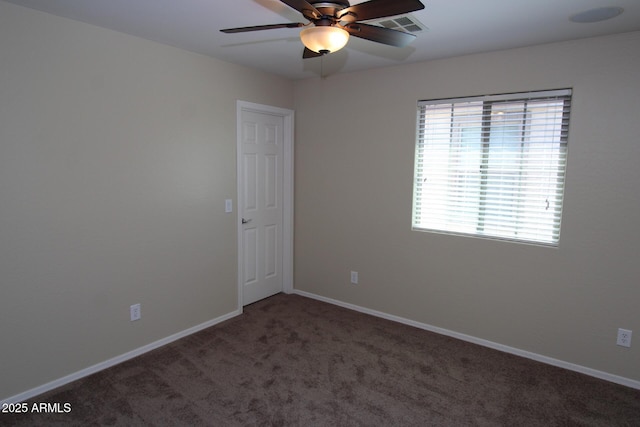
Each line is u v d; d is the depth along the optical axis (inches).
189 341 120.6
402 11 60.8
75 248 95.9
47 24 86.6
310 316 142.4
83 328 99.0
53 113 89.3
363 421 83.7
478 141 119.4
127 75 102.4
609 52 95.7
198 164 123.1
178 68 114.4
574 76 100.4
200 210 125.5
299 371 103.7
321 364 107.5
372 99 136.5
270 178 156.3
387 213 137.4
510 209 115.6
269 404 89.0
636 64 92.8
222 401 89.9
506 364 109.3
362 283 146.5
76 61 92.2
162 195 114.0
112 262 103.7
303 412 86.4
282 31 97.4
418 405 89.7
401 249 135.4
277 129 156.8
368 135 138.9
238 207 138.3
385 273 140.1
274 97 148.6
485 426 82.8
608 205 98.8
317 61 126.0
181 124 117.0
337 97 145.3
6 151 83.0
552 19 85.3
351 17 63.9
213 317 133.6
